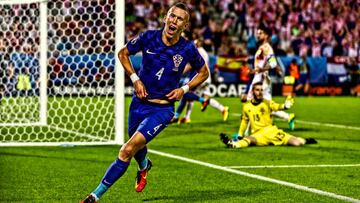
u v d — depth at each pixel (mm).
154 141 10367
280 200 5730
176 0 25234
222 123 13641
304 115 15828
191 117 15109
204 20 25406
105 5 12055
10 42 13102
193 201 5664
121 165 5094
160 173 7172
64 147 9453
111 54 14406
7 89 13023
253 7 26641
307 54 26422
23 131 11625
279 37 26578
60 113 14836
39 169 7379
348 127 12977
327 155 8773
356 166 7816
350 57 24672
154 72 5289
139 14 24750
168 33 5133
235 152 9023
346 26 27156
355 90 24562
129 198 5781
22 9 12805
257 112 9758
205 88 13500
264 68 10547
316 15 27109
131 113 5441
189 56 5344
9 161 7992
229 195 5949
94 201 5094
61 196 5848
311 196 5918
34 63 12992
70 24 15375
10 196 5820
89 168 7484
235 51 25047
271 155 8703
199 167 7637
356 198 5848
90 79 14695
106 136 10844
